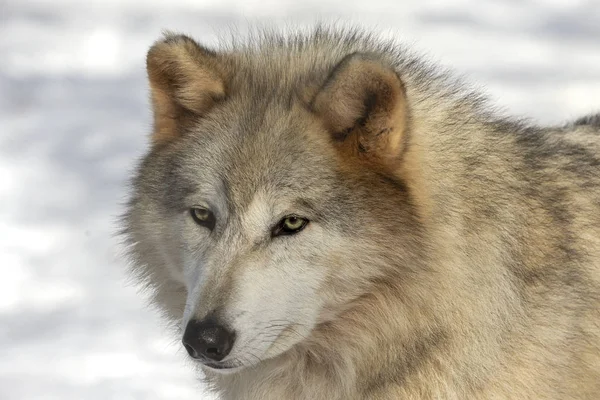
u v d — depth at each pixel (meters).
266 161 10.99
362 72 10.71
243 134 11.23
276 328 10.88
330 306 11.16
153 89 11.97
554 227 11.62
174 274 11.80
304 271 10.92
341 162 11.02
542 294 11.39
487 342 11.04
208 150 11.35
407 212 11.01
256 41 12.92
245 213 10.92
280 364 11.77
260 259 10.85
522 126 12.41
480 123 11.83
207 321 10.56
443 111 11.66
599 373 11.84
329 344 11.51
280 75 11.80
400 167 11.05
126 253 12.42
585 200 12.06
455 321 11.09
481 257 11.10
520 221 11.37
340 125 11.04
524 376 11.20
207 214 11.23
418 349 11.16
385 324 11.20
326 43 12.32
